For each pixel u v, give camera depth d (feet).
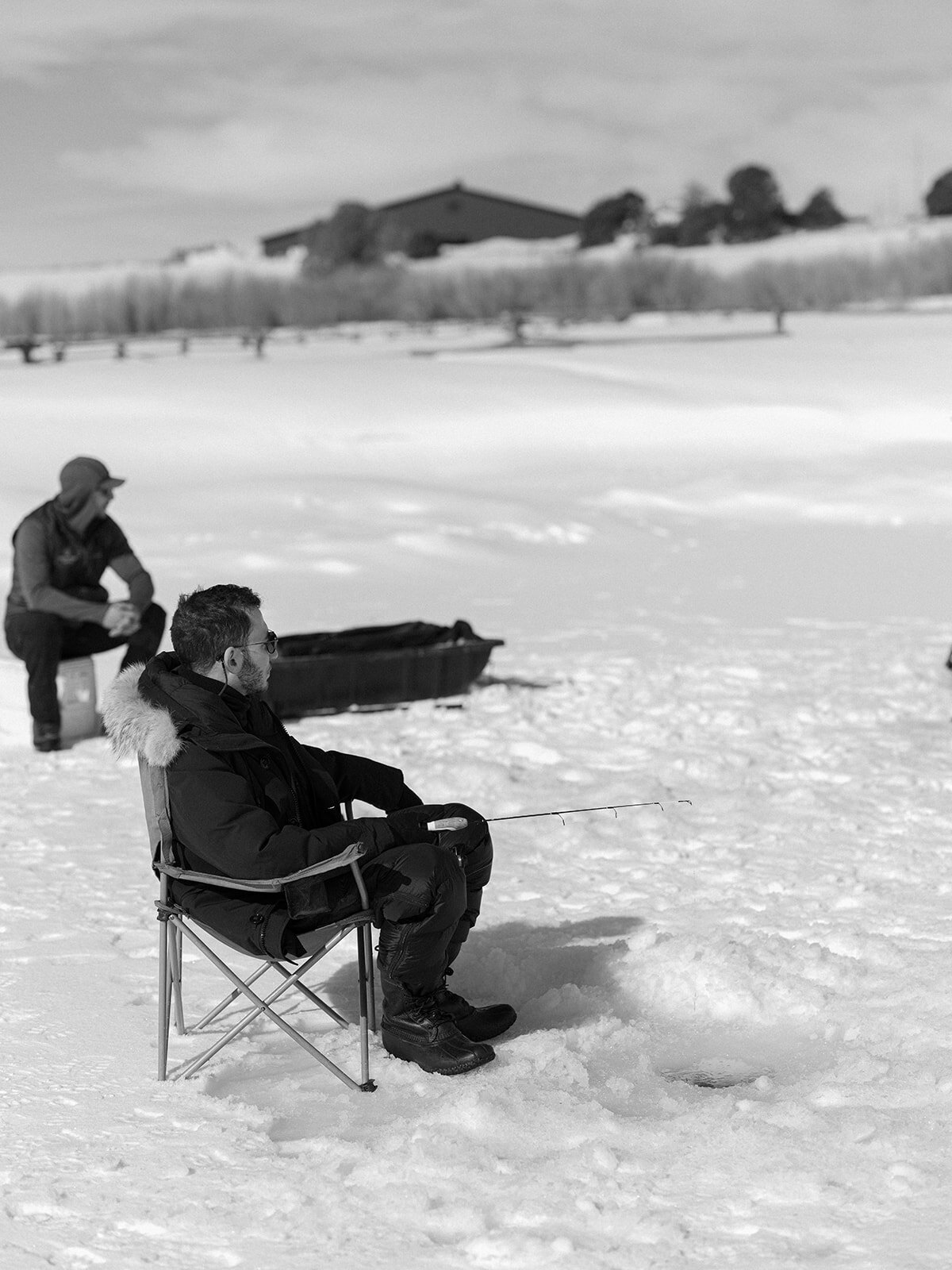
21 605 25.99
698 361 104.01
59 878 18.74
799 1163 10.80
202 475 72.84
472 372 97.55
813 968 14.76
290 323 152.56
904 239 198.39
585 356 108.27
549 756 24.76
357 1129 11.87
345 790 14.53
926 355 104.32
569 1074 12.58
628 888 18.02
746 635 36.47
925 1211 10.10
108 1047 13.50
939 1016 13.42
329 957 15.92
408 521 57.93
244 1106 12.07
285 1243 10.07
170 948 13.66
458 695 29.22
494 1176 10.80
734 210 225.76
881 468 71.31
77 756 25.46
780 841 19.79
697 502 64.90
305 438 80.23
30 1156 11.30
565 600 42.96
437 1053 12.91
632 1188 10.55
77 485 26.08
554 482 70.79
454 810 13.60
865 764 23.44
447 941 13.12
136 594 26.63
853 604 41.57
